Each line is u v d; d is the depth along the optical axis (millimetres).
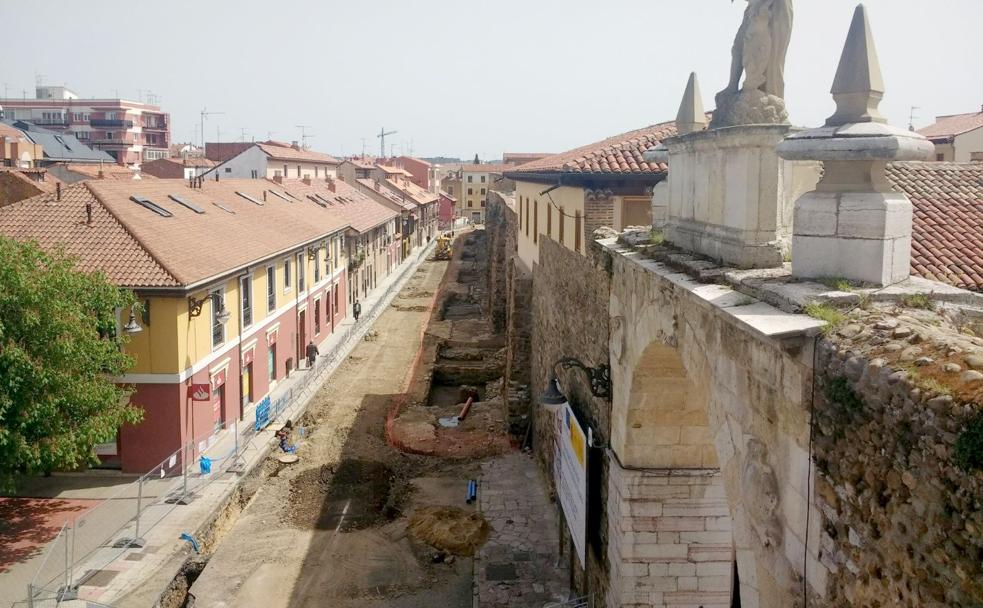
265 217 36344
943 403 4277
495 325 44375
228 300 26875
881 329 5430
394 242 73062
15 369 16953
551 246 21891
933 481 4367
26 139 64438
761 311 6570
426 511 21531
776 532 6402
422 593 17844
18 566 17516
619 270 12484
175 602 17484
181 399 22734
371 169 95250
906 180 13281
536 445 25125
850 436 5238
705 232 9430
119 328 22062
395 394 33094
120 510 20547
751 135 8055
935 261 10953
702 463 12094
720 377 7555
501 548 19422
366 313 49250
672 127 19953
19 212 24625
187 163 73562
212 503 20875
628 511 12180
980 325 6039
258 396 30094
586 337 16047
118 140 99438
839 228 6770
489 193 64125
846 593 5324
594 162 17281
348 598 17641
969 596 4090
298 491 23438
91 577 17266
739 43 8633
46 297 17688
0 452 17266
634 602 12359
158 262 22625
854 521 5219
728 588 12289
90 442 18516
